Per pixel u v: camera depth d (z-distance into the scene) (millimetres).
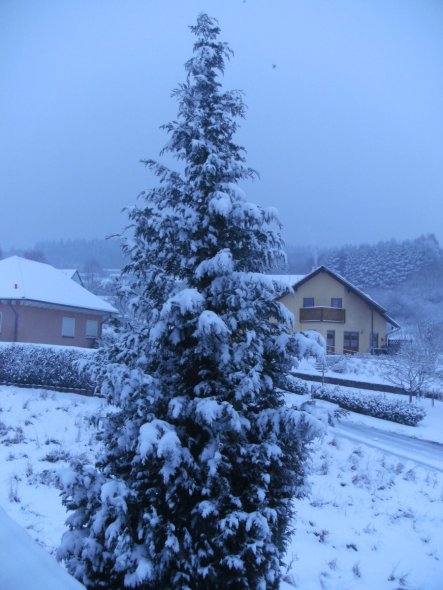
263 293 4562
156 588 3709
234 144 5098
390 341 44250
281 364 4656
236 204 4621
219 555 3867
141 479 4086
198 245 4680
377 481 9977
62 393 14891
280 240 4848
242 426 4180
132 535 3729
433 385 24734
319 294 41000
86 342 28906
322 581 5758
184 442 4137
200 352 4340
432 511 8734
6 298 23656
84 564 3729
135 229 4828
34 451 8781
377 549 6965
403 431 16469
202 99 5051
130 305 4652
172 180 4938
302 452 4504
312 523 7500
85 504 3955
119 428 4316
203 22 5172
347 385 26047
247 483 4234
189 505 4043
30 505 6457
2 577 2332
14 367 15711
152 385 4219
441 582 6188
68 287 29266
